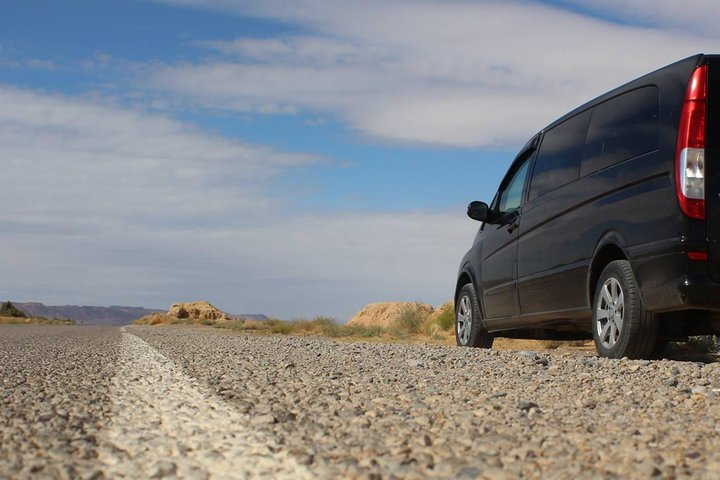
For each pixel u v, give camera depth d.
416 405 3.50
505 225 8.41
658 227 5.68
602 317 6.40
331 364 5.92
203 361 6.35
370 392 4.02
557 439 2.68
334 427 2.94
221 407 3.45
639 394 3.89
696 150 5.52
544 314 7.45
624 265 6.11
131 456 2.44
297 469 2.23
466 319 9.60
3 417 3.24
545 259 7.38
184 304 59.00
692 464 2.30
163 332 18.61
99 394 4.04
